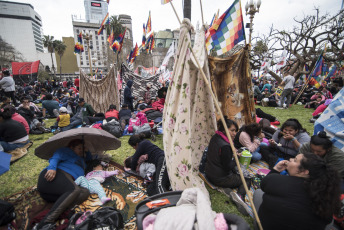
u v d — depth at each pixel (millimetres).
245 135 3516
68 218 2299
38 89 18078
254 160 3738
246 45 4480
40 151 2781
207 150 3203
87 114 6316
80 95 8438
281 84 9312
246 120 4961
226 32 3662
